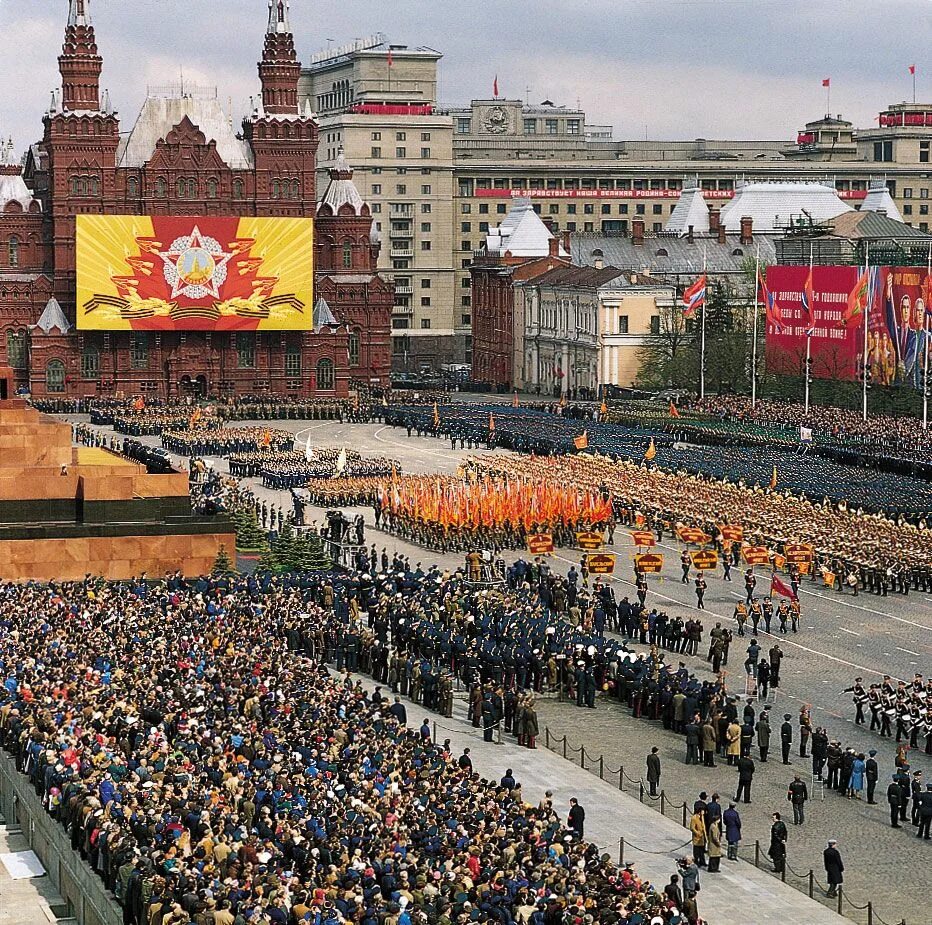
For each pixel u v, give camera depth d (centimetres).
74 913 7694
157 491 15588
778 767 10769
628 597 15512
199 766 8200
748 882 8612
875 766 10075
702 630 13738
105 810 7519
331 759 8431
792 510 18425
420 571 15150
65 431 15812
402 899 6588
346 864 6975
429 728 11162
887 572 15862
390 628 13012
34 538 14812
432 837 7325
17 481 15300
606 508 18388
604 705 12112
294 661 10594
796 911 8200
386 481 19912
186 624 11462
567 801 9762
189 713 9006
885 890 8588
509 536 18025
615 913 6731
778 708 11994
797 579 15038
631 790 10100
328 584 14012
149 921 6581
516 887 6881
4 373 17275
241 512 17875
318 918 6378
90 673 9725
